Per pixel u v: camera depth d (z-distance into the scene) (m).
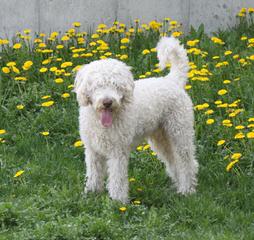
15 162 7.23
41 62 9.35
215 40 9.65
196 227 5.91
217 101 7.82
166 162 7.11
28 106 8.45
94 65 6.07
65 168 7.05
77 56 9.02
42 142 7.73
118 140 6.20
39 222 5.60
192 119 6.91
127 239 5.48
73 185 6.55
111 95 5.88
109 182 6.33
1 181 6.75
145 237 5.54
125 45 9.81
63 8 10.25
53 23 10.27
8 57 9.52
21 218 5.67
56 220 5.73
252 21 10.54
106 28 10.43
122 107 6.11
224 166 7.16
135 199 6.49
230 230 5.85
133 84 6.15
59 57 9.55
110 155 6.29
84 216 5.63
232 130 7.61
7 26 10.16
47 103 7.90
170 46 6.89
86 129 6.29
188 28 10.67
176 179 7.04
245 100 8.29
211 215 6.09
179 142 6.78
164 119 6.75
